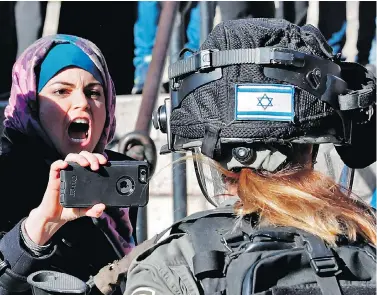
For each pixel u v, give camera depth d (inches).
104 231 144.5
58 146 151.7
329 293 82.3
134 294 85.9
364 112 99.3
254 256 84.1
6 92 263.7
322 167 110.3
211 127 90.2
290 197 88.2
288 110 89.5
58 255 137.8
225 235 87.6
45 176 148.6
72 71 152.1
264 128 89.0
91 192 100.8
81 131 154.6
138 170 102.0
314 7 261.7
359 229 90.9
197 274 83.7
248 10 229.3
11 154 147.1
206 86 91.7
